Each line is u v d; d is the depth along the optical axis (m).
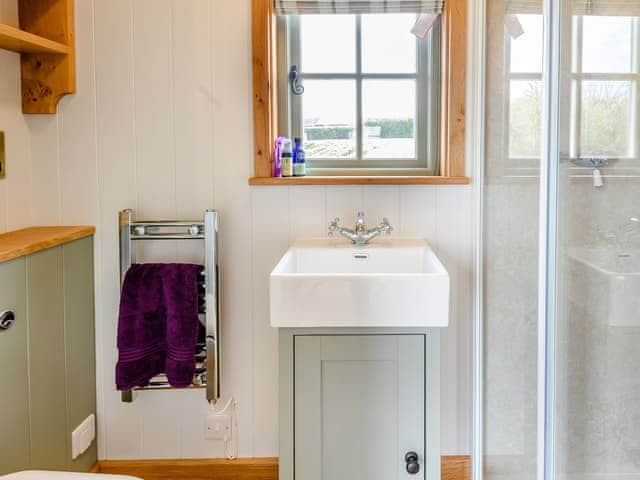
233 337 2.24
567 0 1.46
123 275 2.13
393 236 2.22
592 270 1.38
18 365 1.66
